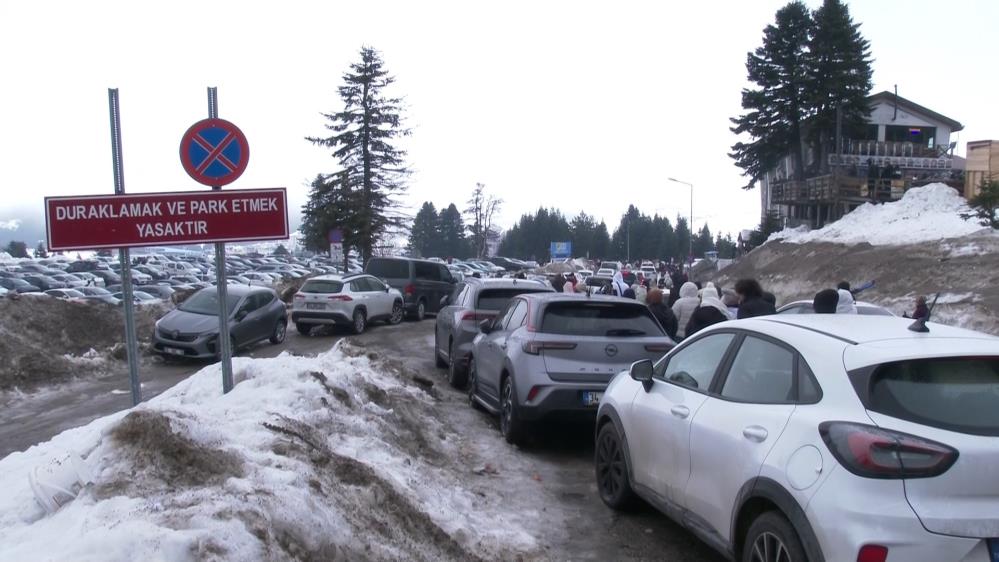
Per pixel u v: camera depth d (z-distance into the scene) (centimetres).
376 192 4856
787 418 412
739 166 5200
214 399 730
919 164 5009
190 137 739
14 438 990
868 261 3269
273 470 460
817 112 4844
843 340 422
